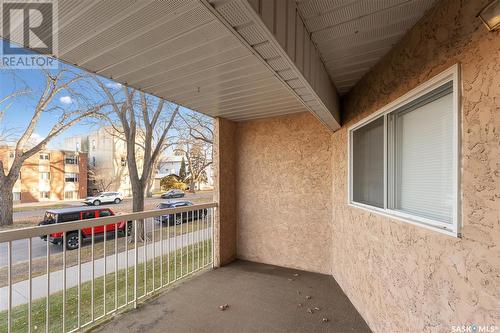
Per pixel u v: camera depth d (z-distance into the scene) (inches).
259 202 157.6
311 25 61.6
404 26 62.5
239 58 76.6
